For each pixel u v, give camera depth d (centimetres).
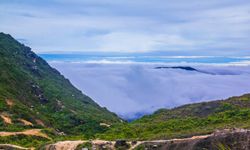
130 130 17138
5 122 19775
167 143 13012
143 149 13150
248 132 12181
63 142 14775
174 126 16462
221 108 18700
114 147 13775
